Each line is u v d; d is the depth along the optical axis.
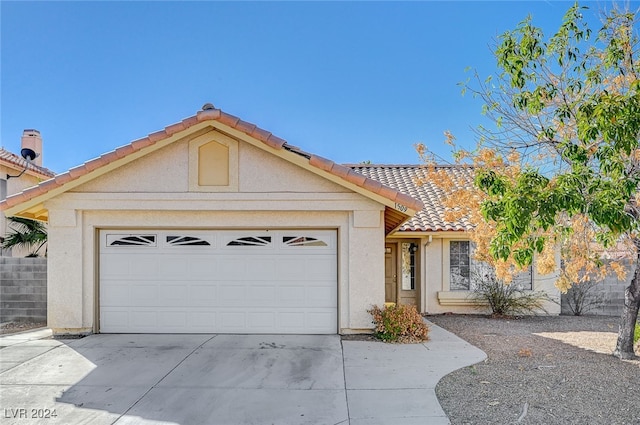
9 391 7.44
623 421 6.25
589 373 8.48
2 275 14.35
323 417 6.43
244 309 11.59
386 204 11.07
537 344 11.20
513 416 6.43
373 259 11.29
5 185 19.94
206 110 11.09
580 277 15.61
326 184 11.27
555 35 8.38
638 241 9.30
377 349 10.08
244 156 11.28
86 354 9.56
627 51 8.45
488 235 10.19
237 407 6.79
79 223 11.41
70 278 11.37
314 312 11.59
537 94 8.26
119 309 11.60
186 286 11.62
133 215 11.52
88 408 6.74
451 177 13.62
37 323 14.13
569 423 6.19
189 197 11.21
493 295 16.11
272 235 11.70
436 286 16.73
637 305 9.69
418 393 7.34
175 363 8.92
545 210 6.45
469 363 9.07
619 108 6.45
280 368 8.63
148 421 6.30
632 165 7.79
